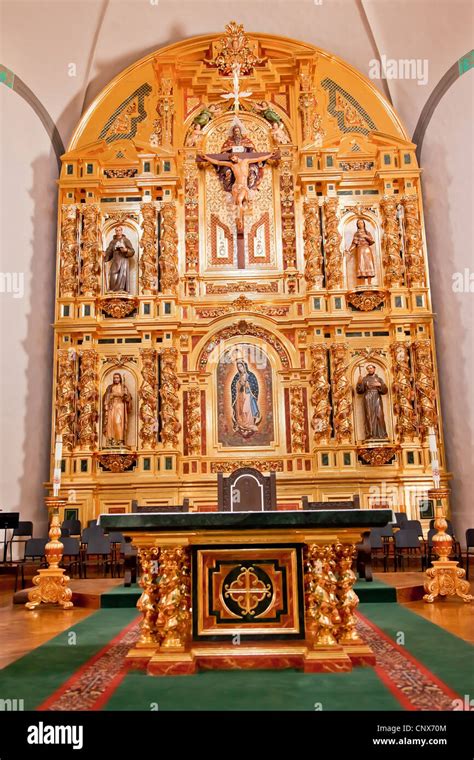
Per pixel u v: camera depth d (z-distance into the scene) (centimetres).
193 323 1483
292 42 1609
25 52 1461
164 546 550
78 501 1371
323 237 1531
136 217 1552
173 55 1588
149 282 1496
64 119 1602
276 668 529
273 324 1485
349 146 1589
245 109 1616
